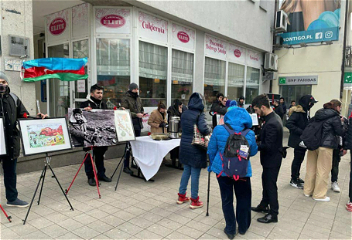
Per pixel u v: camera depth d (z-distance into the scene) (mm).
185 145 3766
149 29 6984
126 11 6527
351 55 13133
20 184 4488
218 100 7137
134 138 4605
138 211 3656
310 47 12836
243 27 10477
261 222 3479
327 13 11891
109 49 6598
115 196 4164
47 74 4977
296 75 13281
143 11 6754
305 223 3498
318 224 3479
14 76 4867
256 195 4461
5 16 4727
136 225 3264
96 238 2941
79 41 6820
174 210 3727
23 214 3445
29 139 3359
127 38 6594
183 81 8328
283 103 11078
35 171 5164
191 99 3809
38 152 3410
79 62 5090
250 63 11930
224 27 9344
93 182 4605
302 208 4004
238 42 10539
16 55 4867
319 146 4223
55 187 4434
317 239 3094
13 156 3447
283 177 5676
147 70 7121
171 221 3396
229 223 3025
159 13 7047
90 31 6477
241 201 3076
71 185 4465
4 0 4699
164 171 5660
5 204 3723
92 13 6430
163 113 5988
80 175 5090
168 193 4375
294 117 4785
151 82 7285
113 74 6688
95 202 3900
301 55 13086
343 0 11961
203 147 3605
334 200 4375
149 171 4695
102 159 4824
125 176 5211
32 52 5152
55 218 3369
